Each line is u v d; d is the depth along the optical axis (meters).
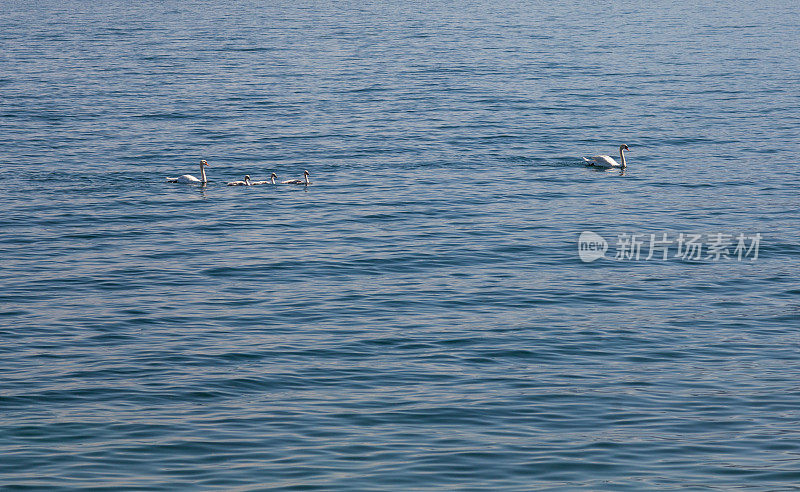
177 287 42.31
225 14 199.50
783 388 31.72
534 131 77.44
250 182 61.25
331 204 56.66
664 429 28.67
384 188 60.31
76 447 27.36
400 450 27.23
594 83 102.19
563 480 25.64
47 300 40.50
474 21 181.88
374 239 49.66
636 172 64.50
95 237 50.19
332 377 32.47
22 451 27.09
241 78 106.44
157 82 103.38
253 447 27.39
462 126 79.19
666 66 115.00
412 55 127.50
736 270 44.47
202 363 33.62
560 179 62.72
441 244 48.69
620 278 43.38
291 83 102.81
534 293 41.34
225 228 51.91
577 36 152.00
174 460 26.61
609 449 27.39
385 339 35.97
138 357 34.16
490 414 29.62
